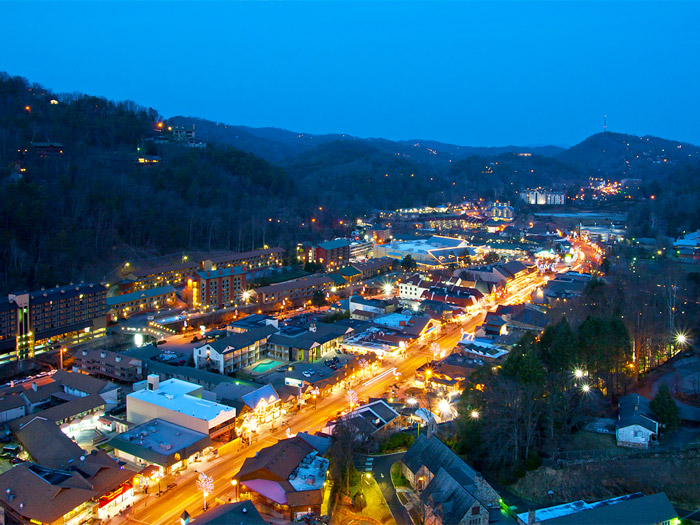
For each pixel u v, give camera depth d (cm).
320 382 14200
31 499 8944
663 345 12800
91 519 9094
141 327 19712
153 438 11394
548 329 11944
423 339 18312
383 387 14575
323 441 11294
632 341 11756
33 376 15700
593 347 10812
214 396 13288
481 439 9894
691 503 8300
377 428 11612
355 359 15725
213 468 10825
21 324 17038
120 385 15200
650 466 8819
